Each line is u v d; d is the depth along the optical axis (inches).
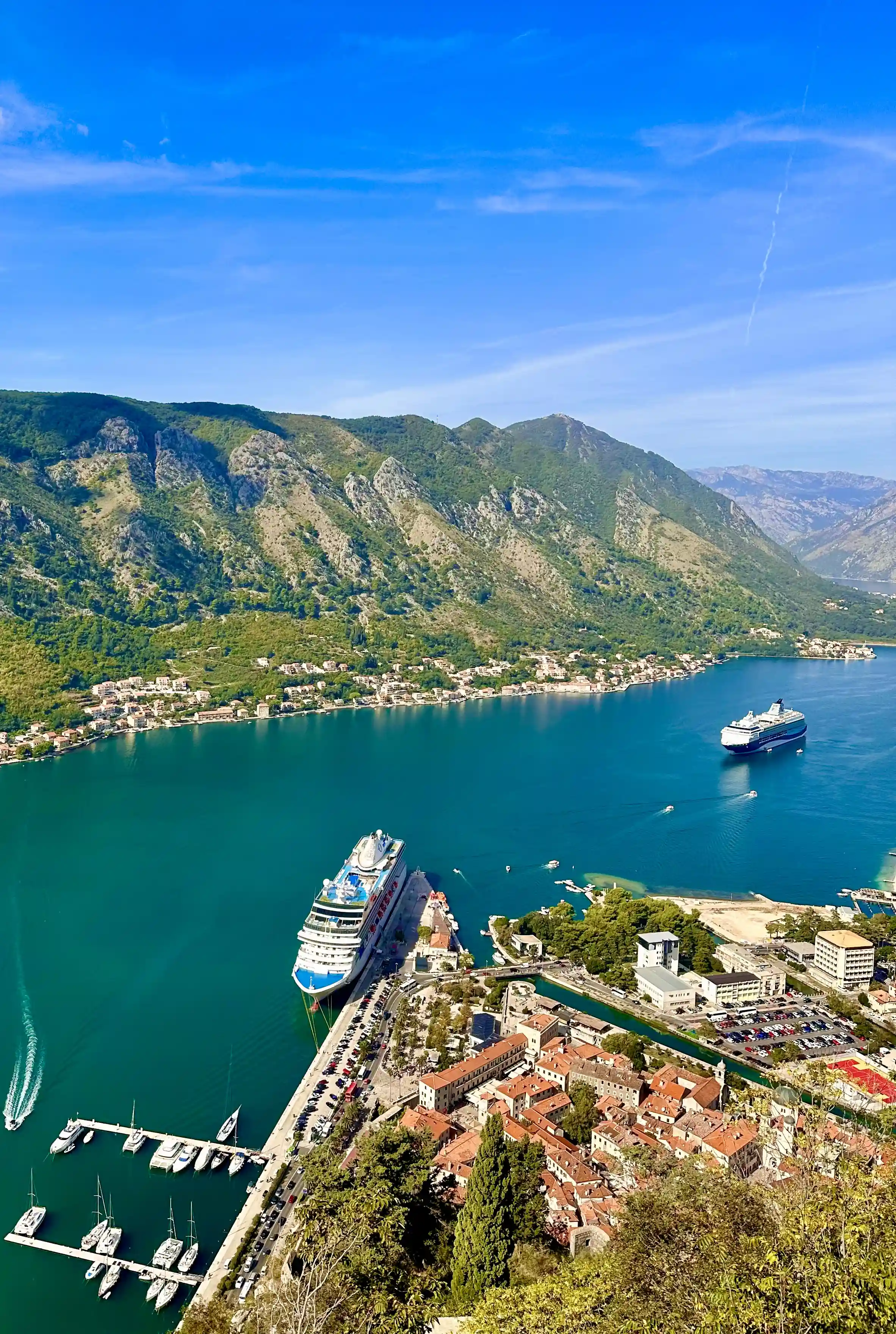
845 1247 2768.2
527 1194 5044.3
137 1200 6190.9
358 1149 5620.1
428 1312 4160.9
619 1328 3019.2
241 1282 5359.3
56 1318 5246.1
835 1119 5128.0
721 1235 3221.0
